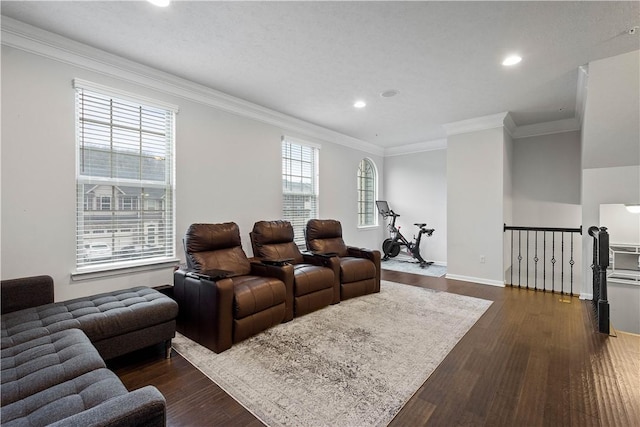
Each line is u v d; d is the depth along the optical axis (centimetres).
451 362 217
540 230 410
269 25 226
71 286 255
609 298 340
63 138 250
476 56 270
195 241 293
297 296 303
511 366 211
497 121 432
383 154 673
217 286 230
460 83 328
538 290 410
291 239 390
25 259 233
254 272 321
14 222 229
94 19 219
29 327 172
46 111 242
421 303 351
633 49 257
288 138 445
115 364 213
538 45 251
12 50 227
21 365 134
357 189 595
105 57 267
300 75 310
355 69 296
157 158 312
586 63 282
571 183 463
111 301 217
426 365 213
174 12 211
